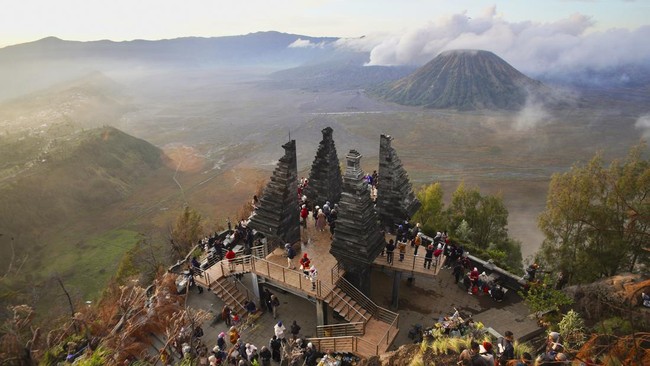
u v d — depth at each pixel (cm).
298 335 3036
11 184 13738
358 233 2928
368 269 3139
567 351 1825
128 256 5909
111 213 14712
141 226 13512
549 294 3039
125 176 17875
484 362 1600
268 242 3431
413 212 3734
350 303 2823
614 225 3703
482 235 5541
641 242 3525
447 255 3472
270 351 2845
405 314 3200
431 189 5506
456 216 5584
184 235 5822
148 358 2439
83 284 9381
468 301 3319
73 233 13062
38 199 13812
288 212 3297
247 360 2620
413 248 3381
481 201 5725
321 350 2698
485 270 3600
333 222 3591
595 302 2889
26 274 9994
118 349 2138
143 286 4503
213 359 2375
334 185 3978
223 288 3281
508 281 3441
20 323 1728
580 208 3828
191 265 3578
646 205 3475
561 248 4050
